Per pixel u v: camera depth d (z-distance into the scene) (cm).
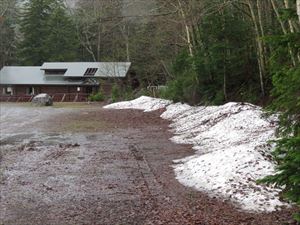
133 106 3369
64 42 6925
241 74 2272
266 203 754
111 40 5553
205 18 2256
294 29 1144
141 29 4622
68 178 1018
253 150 1038
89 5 6103
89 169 1116
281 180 554
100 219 723
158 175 1033
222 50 2225
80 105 4181
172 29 3306
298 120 639
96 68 5703
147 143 1542
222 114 1817
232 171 940
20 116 2838
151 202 812
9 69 6181
